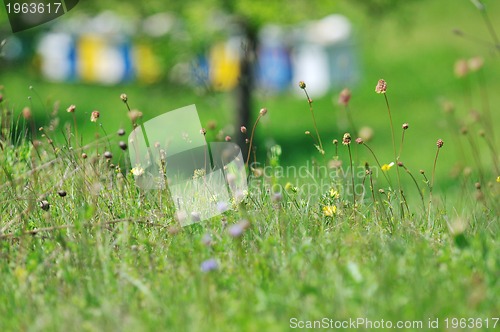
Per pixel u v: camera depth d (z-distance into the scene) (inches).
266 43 1455.5
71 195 371.6
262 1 836.6
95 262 300.5
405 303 261.3
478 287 263.7
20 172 395.5
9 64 1302.9
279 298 265.1
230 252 314.8
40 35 1261.1
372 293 265.4
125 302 271.4
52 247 319.0
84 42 1529.3
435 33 1775.3
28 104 1284.4
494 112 1380.4
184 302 268.2
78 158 400.5
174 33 855.7
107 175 384.8
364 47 1680.6
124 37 1507.1
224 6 836.0
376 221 353.1
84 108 1355.8
